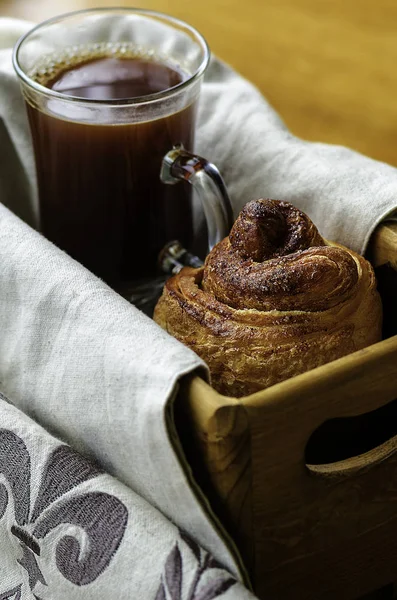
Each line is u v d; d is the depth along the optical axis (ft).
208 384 1.32
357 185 1.65
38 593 1.39
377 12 2.54
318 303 1.43
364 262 1.52
